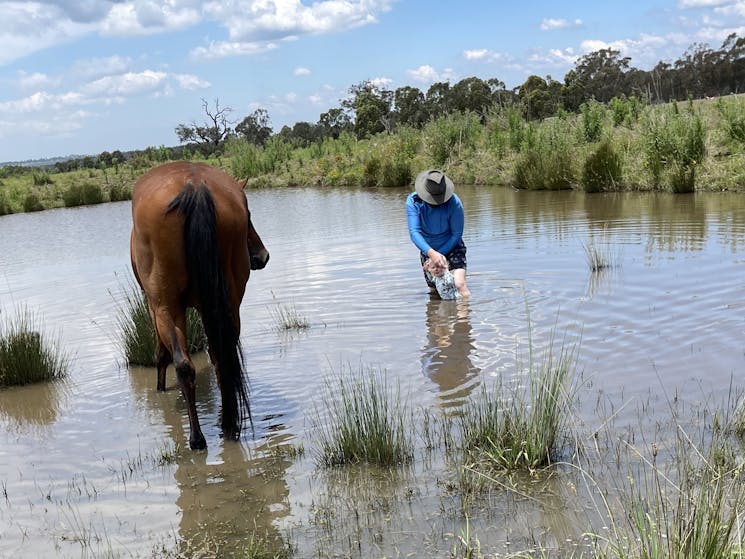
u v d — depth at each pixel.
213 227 4.81
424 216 8.56
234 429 5.02
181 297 4.99
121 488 4.47
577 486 3.90
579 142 23.84
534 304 7.51
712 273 7.98
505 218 13.97
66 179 46.38
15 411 6.12
